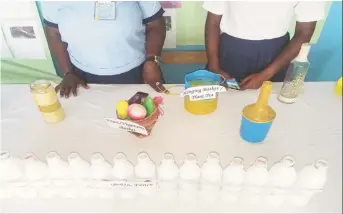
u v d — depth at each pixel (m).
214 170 0.75
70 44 1.26
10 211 0.80
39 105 0.97
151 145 0.92
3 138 0.95
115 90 1.16
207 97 0.98
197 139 0.94
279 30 1.31
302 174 0.75
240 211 0.79
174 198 0.82
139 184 0.78
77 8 1.17
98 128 0.99
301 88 1.10
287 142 0.93
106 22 1.18
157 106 0.92
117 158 0.76
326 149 0.91
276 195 0.78
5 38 1.54
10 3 1.41
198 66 1.78
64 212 0.80
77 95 1.13
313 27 1.29
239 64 1.42
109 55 1.26
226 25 1.36
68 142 0.94
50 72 1.70
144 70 1.26
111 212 0.80
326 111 1.06
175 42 1.68
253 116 0.87
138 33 1.29
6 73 1.68
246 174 0.76
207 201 0.81
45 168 0.79
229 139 0.94
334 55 1.83
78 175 0.78
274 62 1.26
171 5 1.53
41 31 1.52
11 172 0.78
